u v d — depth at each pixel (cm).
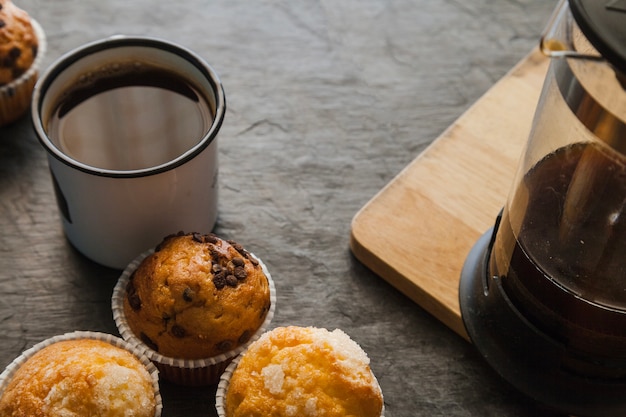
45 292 53
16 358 48
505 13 67
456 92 62
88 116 51
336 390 44
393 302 53
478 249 52
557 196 45
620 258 44
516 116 59
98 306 52
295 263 54
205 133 51
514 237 47
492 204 56
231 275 47
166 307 47
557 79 44
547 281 45
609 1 39
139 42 51
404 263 53
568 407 48
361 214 55
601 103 41
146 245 51
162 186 49
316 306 53
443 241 54
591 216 44
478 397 51
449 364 51
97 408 43
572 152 45
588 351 46
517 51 65
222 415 46
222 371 49
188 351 47
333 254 55
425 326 53
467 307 50
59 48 63
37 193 56
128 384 44
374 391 45
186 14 65
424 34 65
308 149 59
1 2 57
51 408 43
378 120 61
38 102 49
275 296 50
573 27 42
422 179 56
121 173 47
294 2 66
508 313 48
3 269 53
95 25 64
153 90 52
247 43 64
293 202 57
